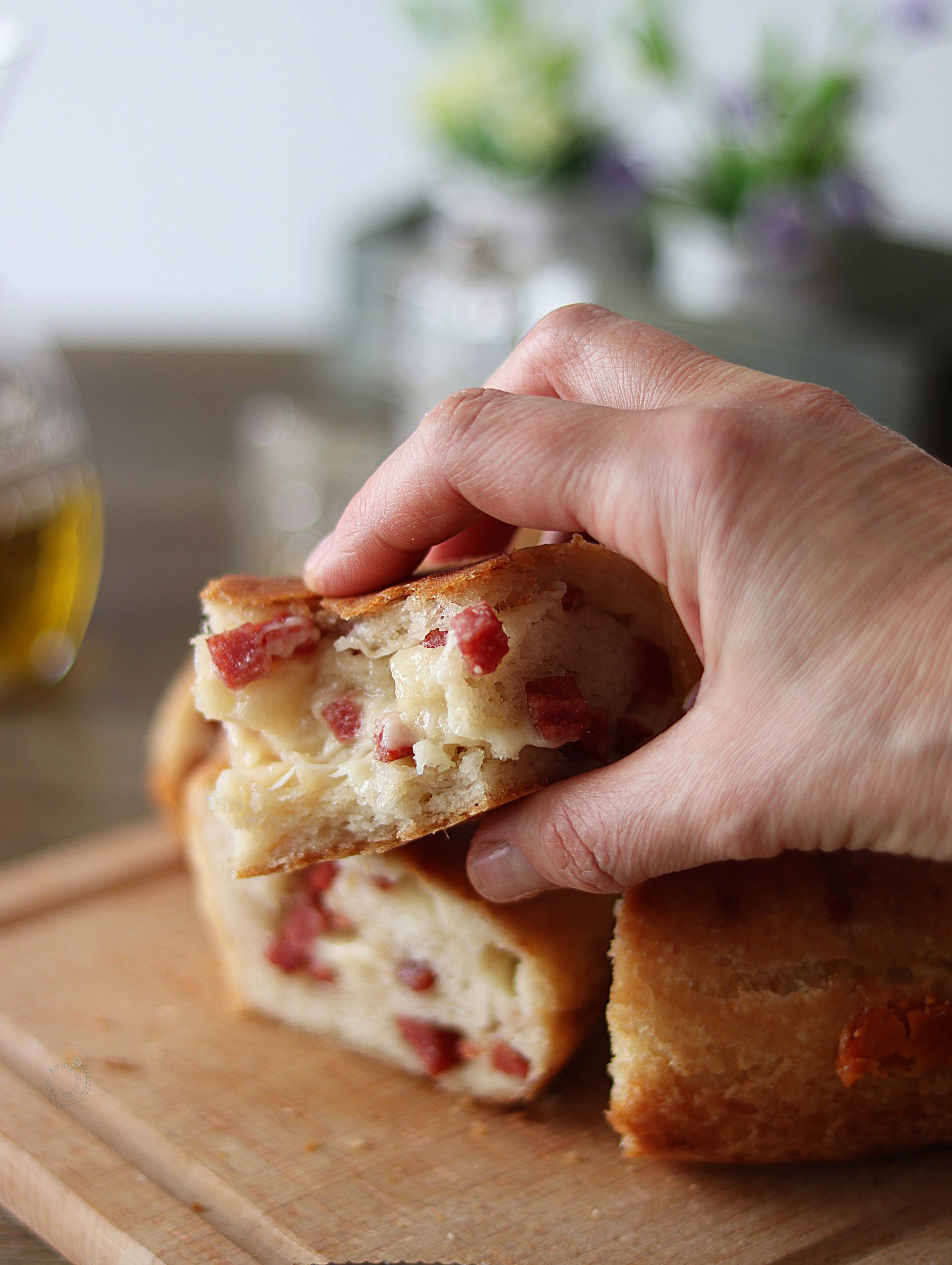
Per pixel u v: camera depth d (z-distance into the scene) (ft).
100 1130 1.40
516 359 1.35
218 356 3.20
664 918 1.30
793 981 1.29
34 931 1.67
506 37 2.69
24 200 4.19
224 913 1.52
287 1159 1.36
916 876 1.32
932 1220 1.28
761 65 2.82
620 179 2.65
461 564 1.42
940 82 4.00
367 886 1.44
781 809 1.15
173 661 2.20
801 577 1.13
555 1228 1.28
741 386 1.22
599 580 1.31
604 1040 1.50
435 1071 1.44
